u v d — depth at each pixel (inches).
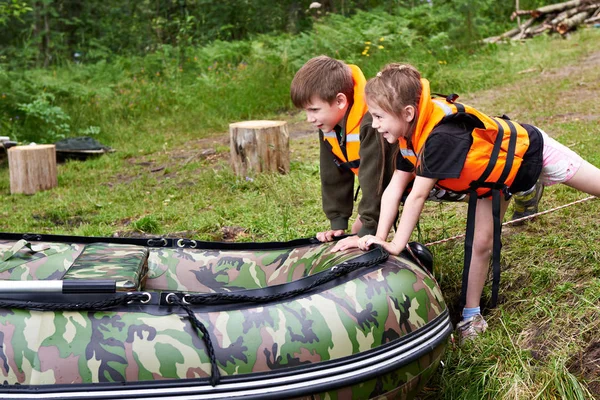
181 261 130.1
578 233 142.6
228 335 89.7
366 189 118.5
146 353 87.0
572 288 123.8
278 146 238.2
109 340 87.6
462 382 112.6
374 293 97.3
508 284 132.8
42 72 457.1
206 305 92.7
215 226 189.9
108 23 636.7
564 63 392.2
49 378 85.6
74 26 646.5
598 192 120.6
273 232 179.3
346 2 606.5
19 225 212.7
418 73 107.7
